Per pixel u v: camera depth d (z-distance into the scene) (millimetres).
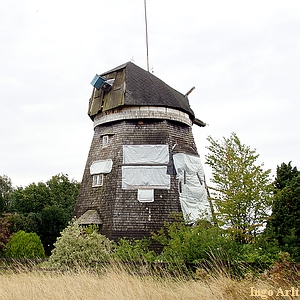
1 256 28734
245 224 17797
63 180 55438
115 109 29734
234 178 18641
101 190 28531
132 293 11008
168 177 27812
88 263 17828
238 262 14859
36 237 29703
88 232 24484
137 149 28438
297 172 20250
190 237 16234
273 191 18484
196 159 29906
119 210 26922
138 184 27578
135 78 30141
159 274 14555
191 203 28344
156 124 29250
